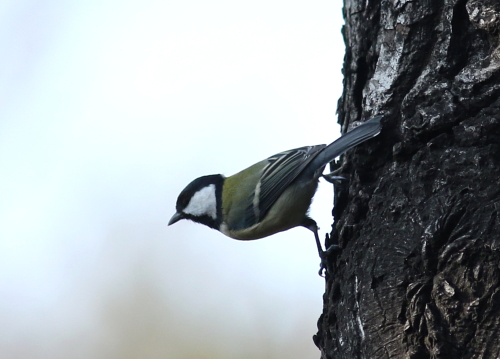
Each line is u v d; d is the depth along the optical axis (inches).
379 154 309.9
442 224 251.3
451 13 281.1
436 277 249.8
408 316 256.4
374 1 327.6
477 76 265.9
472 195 252.2
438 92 279.9
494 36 267.9
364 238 287.7
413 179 277.6
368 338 268.7
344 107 359.6
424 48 293.7
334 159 349.7
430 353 250.2
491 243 236.8
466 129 264.2
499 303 234.8
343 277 296.4
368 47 332.8
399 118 302.0
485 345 237.0
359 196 311.0
